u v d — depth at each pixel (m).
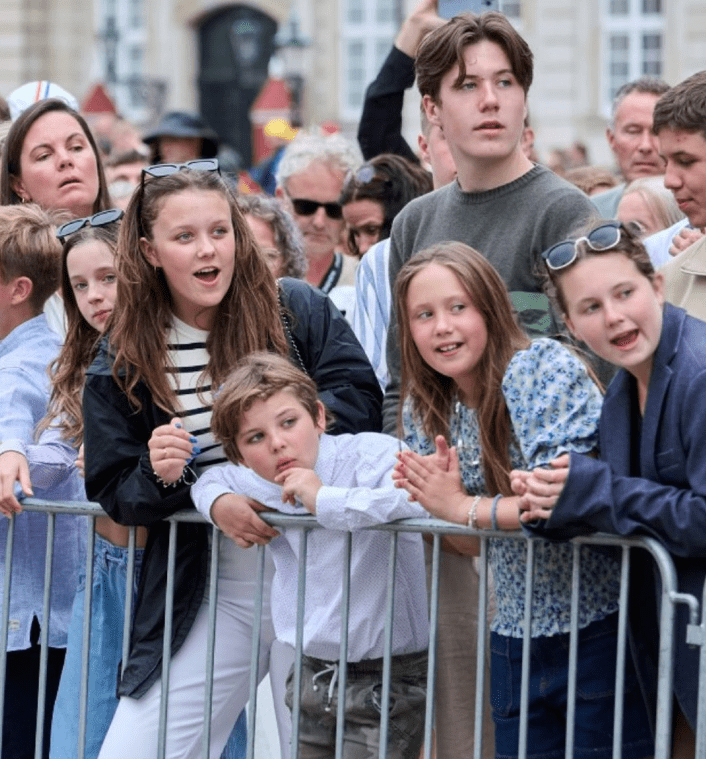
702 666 8.55
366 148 14.88
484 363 9.49
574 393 9.00
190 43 74.81
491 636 9.74
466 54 10.47
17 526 11.10
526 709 9.16
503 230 10.59
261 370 9.71
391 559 9.51
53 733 10.75
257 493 9.79
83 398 10.12
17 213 11.59
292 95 50.22
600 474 8.59
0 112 15.92
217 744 10.41
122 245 10.06
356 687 9.98
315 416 9.86
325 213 15.13
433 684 9.45
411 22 14.38
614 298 8.62
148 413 10.08
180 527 10.20
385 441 9.95
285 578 10.08
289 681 10.28
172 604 10.05
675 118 10.05
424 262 9.59
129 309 9.99
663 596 8.59
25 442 10.90
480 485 9.65
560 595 9.32
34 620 11.29
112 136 30.03
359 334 11.88
